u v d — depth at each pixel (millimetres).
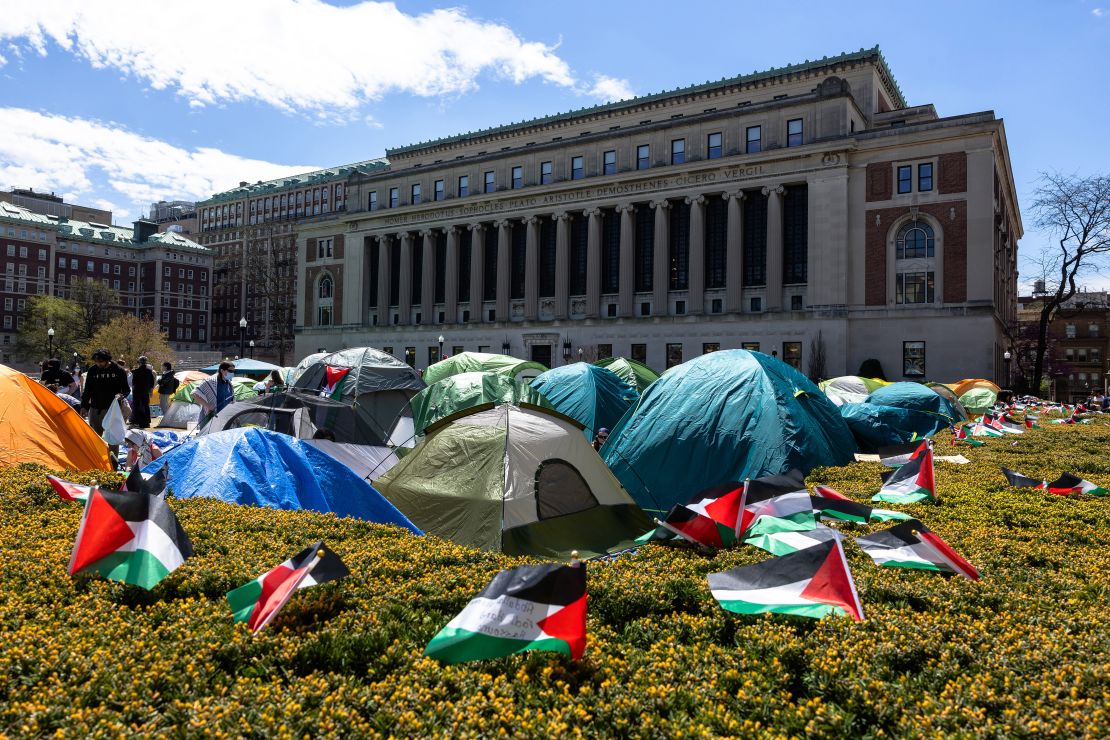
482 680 4766
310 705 4469
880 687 4715
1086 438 20734
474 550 8180
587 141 64438
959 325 49688
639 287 62781
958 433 19688
